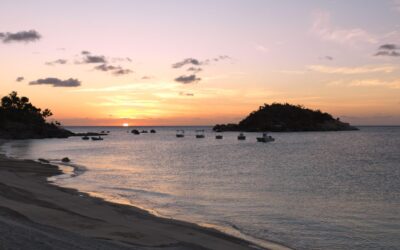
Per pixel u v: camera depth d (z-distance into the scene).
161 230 21.19
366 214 27.97
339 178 50.66
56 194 30.83
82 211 24.84
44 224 19.86
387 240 21.33
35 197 28.41
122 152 105.62
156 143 165.00
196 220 25.14
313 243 20.58
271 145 143.50
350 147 127.38
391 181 47.88
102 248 15.23
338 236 22.02
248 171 59.03
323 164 71.12
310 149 118.81
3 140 167.88
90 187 38.91
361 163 73.00
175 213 27.30
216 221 24.98
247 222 24.86
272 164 71.06
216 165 68.94
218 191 38.31
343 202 32.94
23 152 100.75
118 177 49.66
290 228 23.56
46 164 61.00
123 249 15.97
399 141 168.12
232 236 21.20
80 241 15.79
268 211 28.50
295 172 57.84
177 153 102.75
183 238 19.81
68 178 45.44
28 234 14.69
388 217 27.02
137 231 20.45
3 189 30.42
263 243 20.27
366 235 22.30
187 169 61.91
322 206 30.92
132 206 28.45
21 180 38.09
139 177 50.19
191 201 32.28
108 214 24.53
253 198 34.28
